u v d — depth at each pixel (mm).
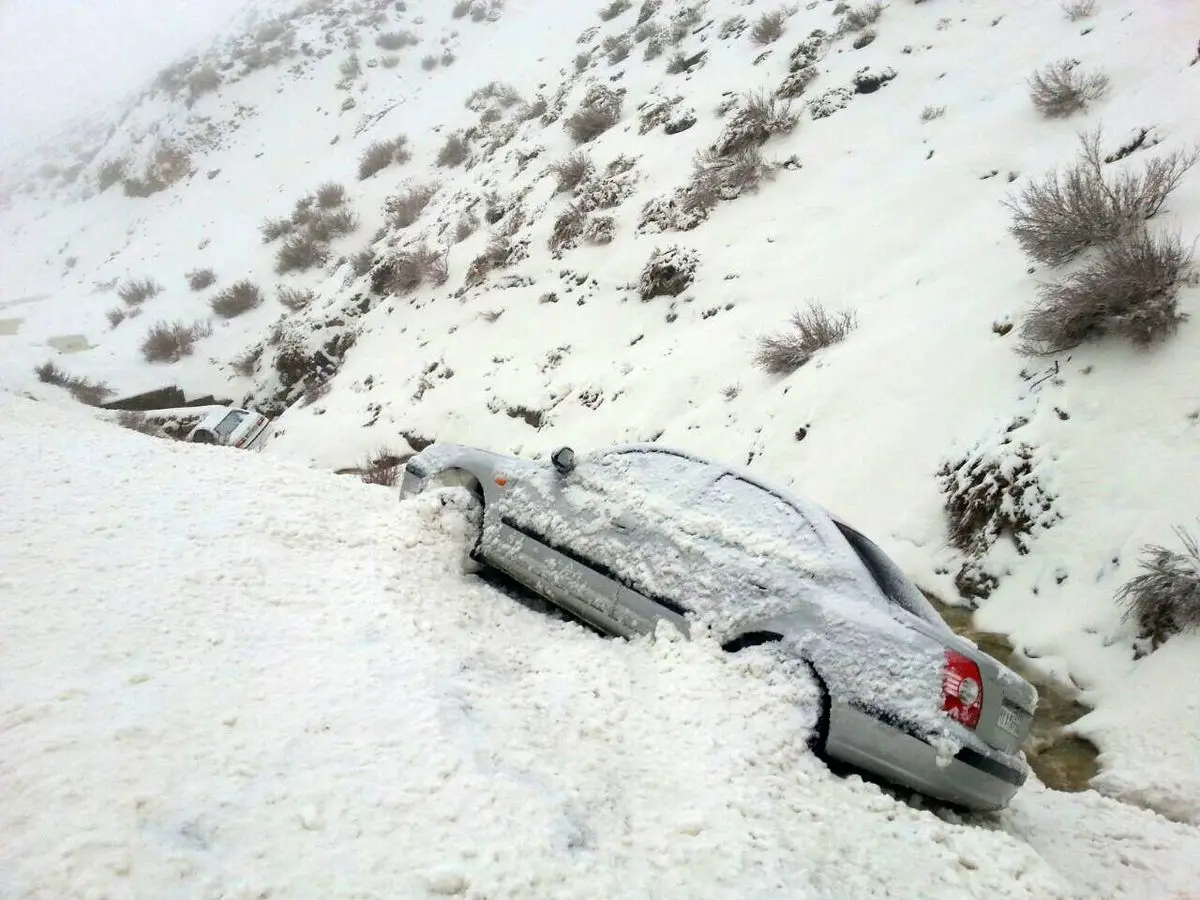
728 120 17078
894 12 17328
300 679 3572
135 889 2236
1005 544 7219
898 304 10797
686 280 14289
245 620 4117
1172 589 5785
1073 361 7922
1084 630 6246
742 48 19891
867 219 12922
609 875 2650
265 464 8000
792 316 11922
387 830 2654
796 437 9695
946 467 8062
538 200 19906
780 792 3498
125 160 39406
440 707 3439
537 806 2891
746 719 3930
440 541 5672
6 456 6520
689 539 4754
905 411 8953
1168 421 6941
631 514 5039
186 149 37469
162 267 30859
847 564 4332
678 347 12914
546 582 5312
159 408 22672
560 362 14742
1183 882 3771
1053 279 8977
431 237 22516
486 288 18469
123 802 2561
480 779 2953
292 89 38438
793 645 4172
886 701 3881
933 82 15070
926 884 3064
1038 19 14883
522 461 5898
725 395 11281
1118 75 12180
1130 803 4875
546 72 28438
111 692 3209
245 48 41406
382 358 19062
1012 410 7977
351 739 3141
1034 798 4715
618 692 4125
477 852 2598
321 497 6738
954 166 12695
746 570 4480
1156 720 5332
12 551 4535
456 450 6336
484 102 29016
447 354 17094
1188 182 8984
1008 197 11352
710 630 4449
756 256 13742
